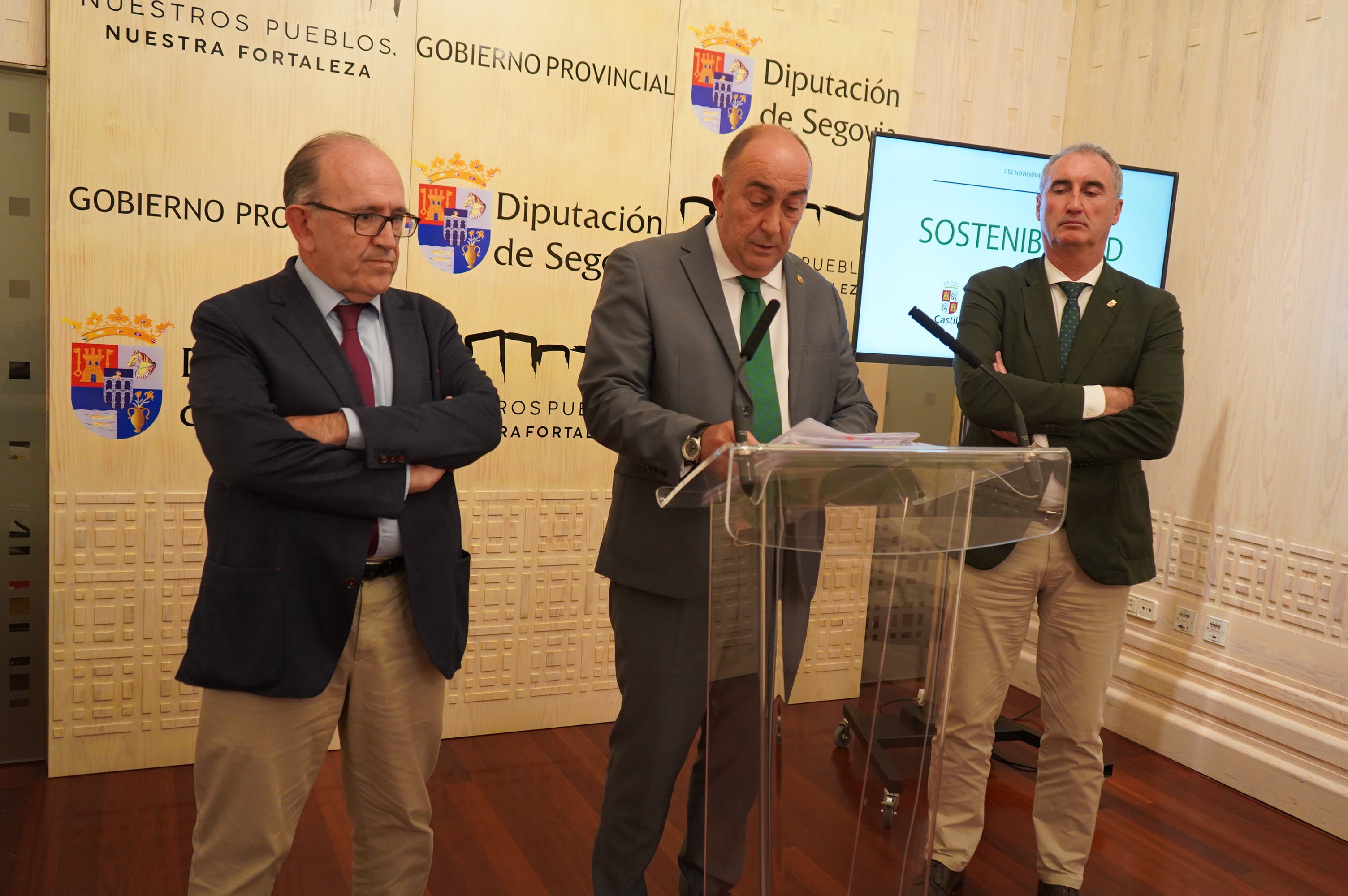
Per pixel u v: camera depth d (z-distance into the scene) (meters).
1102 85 3.73
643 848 1.94
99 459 2.65
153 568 2.73
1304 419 2.96
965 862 2.31
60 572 2.65
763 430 1.92
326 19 2.72
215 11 2.62
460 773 2.88
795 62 3.28
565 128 3.02
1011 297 2.38
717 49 3.17
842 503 1.30
